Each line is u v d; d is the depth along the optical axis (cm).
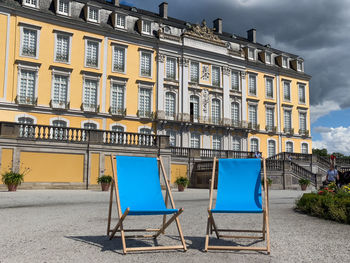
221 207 558
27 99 2617
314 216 876
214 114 3588
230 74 3719
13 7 2594
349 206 805
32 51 2678
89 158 1972
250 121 3850
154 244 557
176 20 3791
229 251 517
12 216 830
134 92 3108
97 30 2961
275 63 4200
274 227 715
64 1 2844
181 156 2633
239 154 3075
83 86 2862
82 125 2828
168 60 3344
